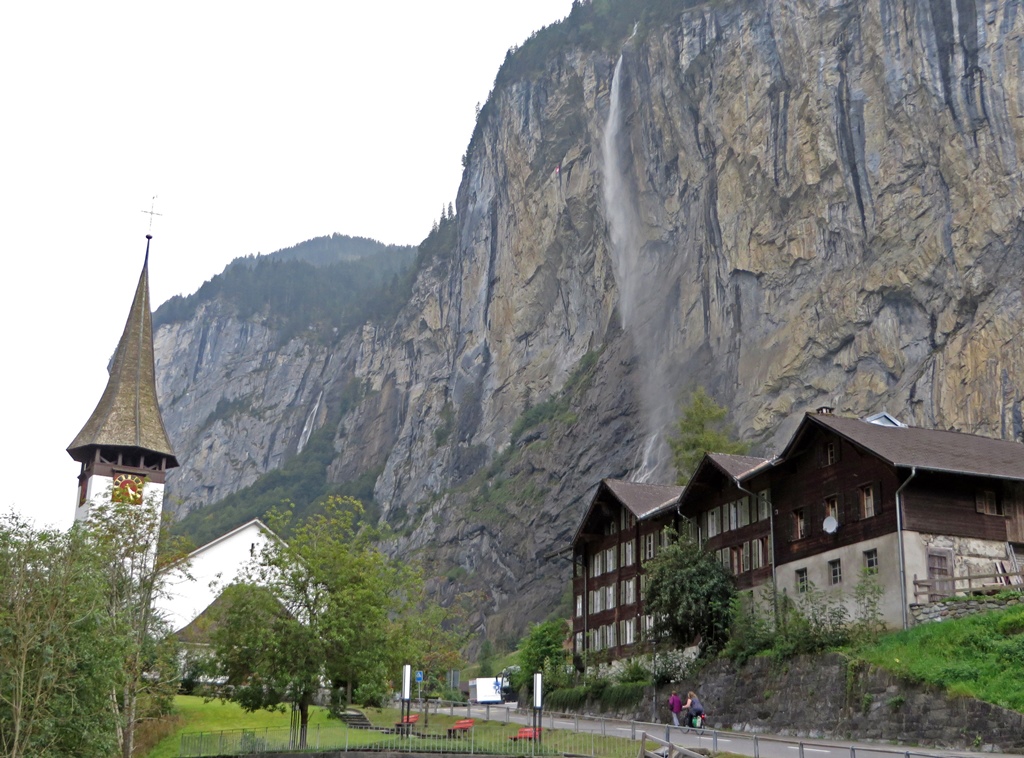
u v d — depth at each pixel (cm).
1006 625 4000
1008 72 12400
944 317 12369
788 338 14025
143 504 7094
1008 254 11981
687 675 5547
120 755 4572
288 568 5338
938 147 12900
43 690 3762
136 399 9469
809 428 5303
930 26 13200
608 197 19450
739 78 15850
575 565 7662
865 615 4688
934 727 3844
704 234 16250
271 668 5134
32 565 3947
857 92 13938
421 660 6469
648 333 17150
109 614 4825
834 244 13950
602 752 3756
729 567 5928
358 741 4422
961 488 4875
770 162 14988
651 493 7138
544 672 7338
